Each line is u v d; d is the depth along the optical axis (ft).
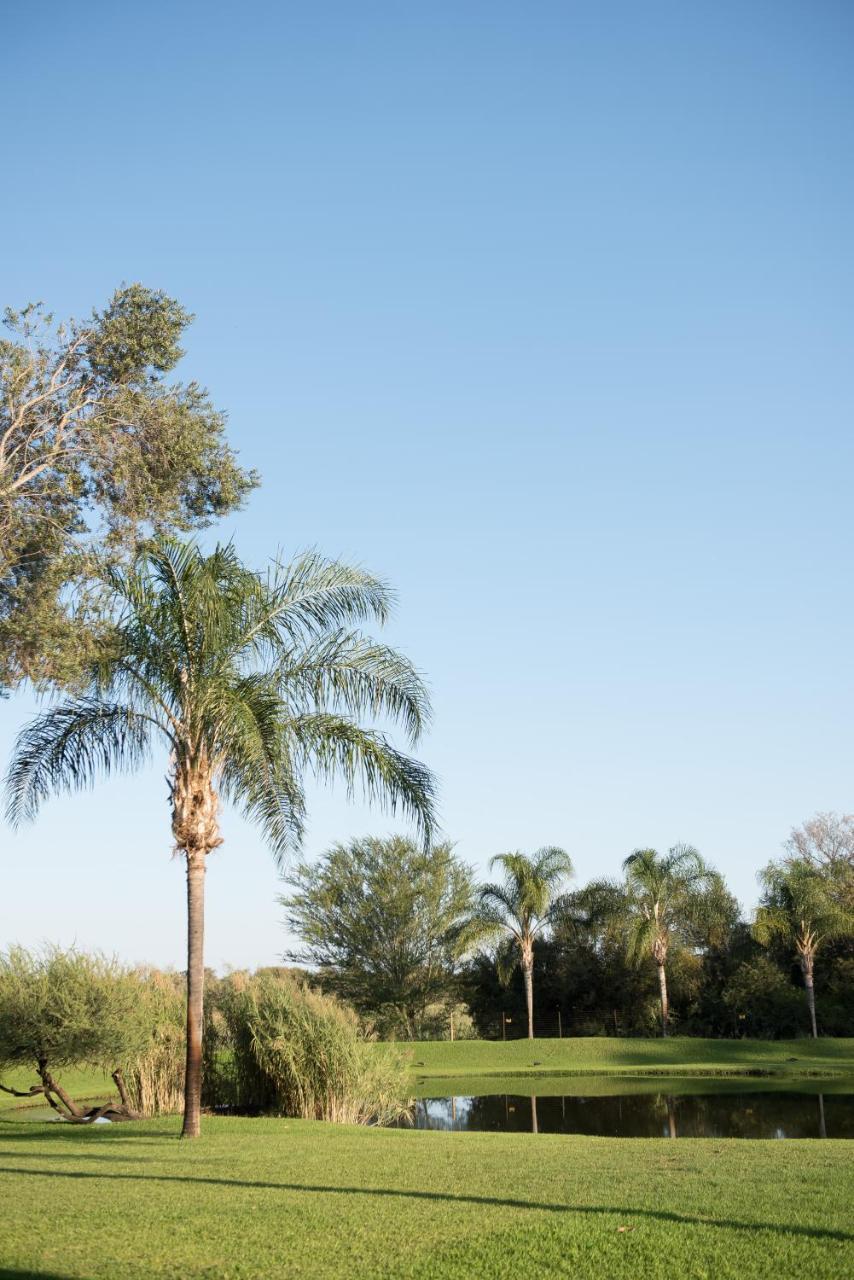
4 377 56.90
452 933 197.47
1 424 57.62
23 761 57.41
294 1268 25.12
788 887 170.40
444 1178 36.91
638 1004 192.95
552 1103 92.43
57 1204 33.17
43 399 58.39
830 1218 28.17
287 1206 31.96
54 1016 71.05
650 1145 48.49
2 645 53.11
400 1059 82.38
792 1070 117.50
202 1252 26.73
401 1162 42.11
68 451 58.18
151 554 56.49
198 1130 56.85
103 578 55.57
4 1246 27.58
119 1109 75.25
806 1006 175.01
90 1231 29.19
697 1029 187.73
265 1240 27.73
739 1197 31.35
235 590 57.47
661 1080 115.34
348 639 59.62
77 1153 48.52
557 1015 199.00
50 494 57.21
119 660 56.59
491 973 201.16
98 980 74.02
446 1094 104.78
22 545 54.65
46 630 52.26
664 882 168.96
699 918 189.67
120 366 60.03
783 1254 24.90
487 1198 32.37
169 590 57.11
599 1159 42.14
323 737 58.13
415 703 59.31
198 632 57.11
